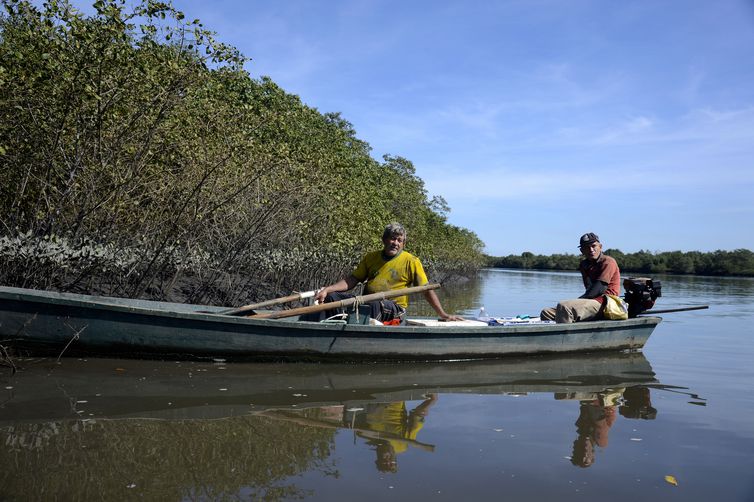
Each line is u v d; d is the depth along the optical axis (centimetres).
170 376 527
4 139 773
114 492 280
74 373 516
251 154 1018
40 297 530
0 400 422
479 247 6400
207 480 298
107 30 714
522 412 442
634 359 707
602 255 793
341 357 621
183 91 829
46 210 870
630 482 305
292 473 309
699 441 374
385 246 683
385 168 2928
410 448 352
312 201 1334
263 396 470
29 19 714
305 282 1518
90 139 789
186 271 1241
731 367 654
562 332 711
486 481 302
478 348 669
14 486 282
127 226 984
